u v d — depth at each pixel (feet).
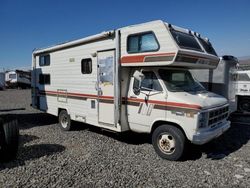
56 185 13.64
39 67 30.48
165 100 17.52
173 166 16.30
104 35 20.71
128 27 19.17
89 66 22.95
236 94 35.47
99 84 21.83
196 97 17.48
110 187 13.43
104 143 21.29
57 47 26.68
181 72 20.04
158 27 17.40
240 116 35.83
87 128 27.37
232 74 30.53
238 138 23.32
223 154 18.72
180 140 16.83
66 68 25.85
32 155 18.24
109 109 20.97
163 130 17.57
